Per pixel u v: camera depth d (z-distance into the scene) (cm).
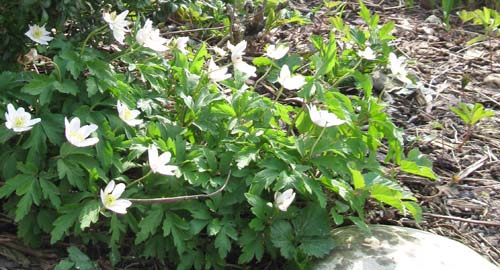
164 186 56
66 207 53
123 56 61
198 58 66
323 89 61
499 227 64
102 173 54
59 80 57
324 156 58
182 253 55
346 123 61
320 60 63
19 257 55
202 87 61
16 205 55
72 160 54
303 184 56
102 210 53
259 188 55
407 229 60
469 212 65
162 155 53
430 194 67
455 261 55
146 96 61
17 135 57
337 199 61
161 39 60
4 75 56
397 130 62
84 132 52
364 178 59
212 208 55
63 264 53
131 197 55
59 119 56
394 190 56
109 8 63
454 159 71
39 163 54
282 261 58
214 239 57
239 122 60
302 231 56
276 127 63
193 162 57
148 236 55
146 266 56
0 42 60
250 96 62
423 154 72
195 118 60
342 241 57
